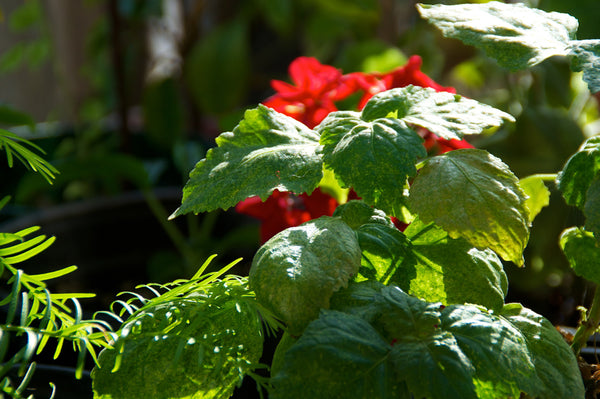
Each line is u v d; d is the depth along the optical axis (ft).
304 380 1.78
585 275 2.07
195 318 1.94
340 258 1.87
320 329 1.81
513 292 3.20
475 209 1.90
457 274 1.98
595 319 2.07
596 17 3.76
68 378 2.12
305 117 2.56
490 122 1.95
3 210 4.81
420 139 1.94
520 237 1.89
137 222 4.42
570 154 3.74
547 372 1.90
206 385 1.95
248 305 1.93
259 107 2.06
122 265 4.32
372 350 1.81
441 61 5.63
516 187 1.94
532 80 4.40
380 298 1.87
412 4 6.15
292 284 1.84
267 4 7.52
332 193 2.28
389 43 5.88
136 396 1.93
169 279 4.19
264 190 1.92
